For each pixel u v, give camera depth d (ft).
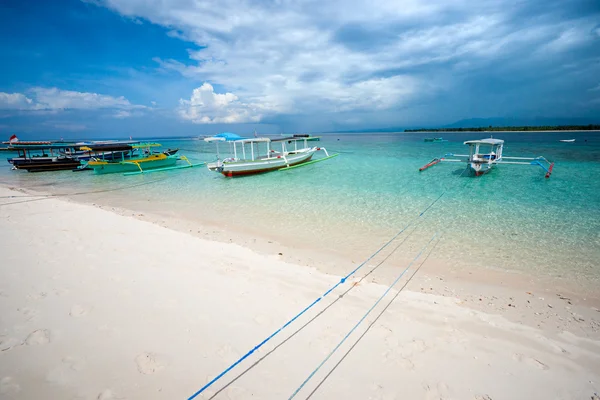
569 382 12.24
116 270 20.94
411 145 185.26
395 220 37.22
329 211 41.70
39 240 26.94
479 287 21.42
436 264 25.26
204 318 15.70
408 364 12.96
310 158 99.76
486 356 13.62
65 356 12.75
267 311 16.61
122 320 15.26
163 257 23.62
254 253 25.82
